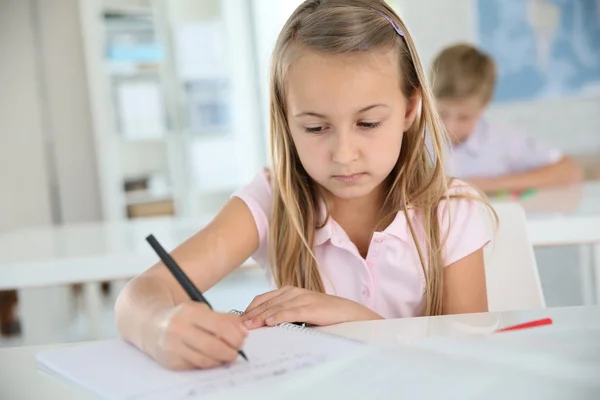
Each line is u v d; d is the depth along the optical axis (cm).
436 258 102
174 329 59
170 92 500
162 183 482
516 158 268
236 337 59
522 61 399
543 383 51
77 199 464
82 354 65
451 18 389
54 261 146
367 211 106
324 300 80
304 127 87
